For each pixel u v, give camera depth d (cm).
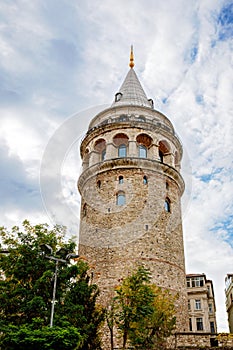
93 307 2423
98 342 2362
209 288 6162
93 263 3541
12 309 2230
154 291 2806
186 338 2775
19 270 2356
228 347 2442
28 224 2703
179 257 3694
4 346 1708
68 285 2436
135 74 5138
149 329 2662
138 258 3403
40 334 1677
